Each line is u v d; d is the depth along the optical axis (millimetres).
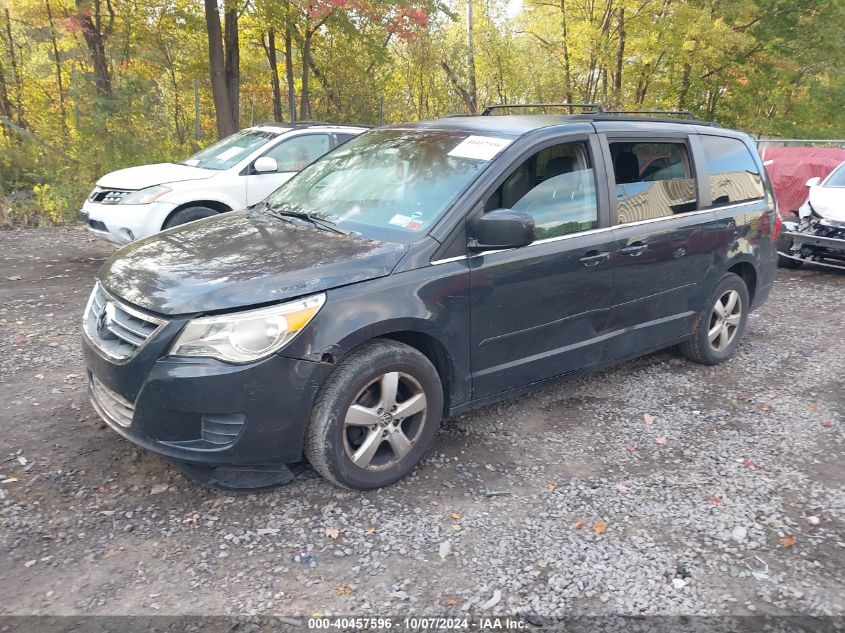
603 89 23766
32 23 19125
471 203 3732
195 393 3031
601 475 3850
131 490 3475
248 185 8148
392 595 2824
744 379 5391
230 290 3119
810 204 9484
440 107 27359
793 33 20609
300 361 3135
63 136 15586
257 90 28641
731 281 5426
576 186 4270
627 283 4535
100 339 3396
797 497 3691
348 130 9070
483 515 3410
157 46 18703
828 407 4895
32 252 8914
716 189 5277
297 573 2932
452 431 4285
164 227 7617
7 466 3611
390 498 3512
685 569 3055
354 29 18078
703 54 19250
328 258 3418
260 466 3344
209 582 2852
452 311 3617
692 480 3830
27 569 2873
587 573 3006
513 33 29062
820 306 7789
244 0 16797
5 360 5078
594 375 5355
